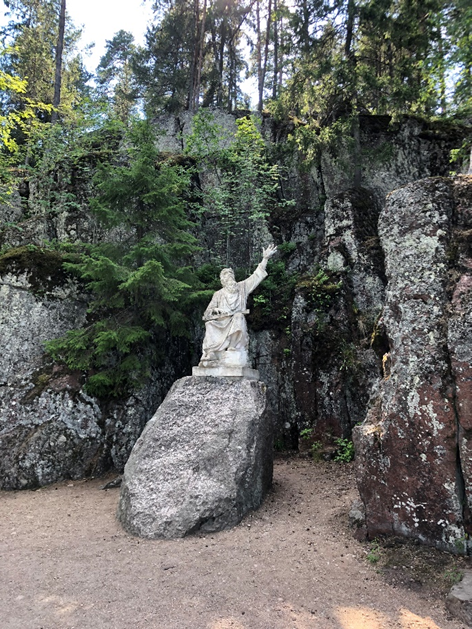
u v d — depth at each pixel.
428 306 5.64
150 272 9.45
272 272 13.85
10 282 11.15
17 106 21.56
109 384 10.51
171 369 12.18
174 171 11.94
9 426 9.92
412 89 13.55
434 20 12.69
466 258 5.66
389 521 5.51
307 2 15.73
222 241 15.55
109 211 10.53
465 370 5.13
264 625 4.12
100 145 16.11
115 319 10.70
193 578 5.00
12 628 4.18
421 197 6.09
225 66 26.20
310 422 11.16
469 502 4.99
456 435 5.18
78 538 6.34
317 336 11.65
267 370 12.45
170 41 24.77
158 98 25.00
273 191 15.64
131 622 4.22
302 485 8.62
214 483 6.60
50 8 23.89
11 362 10.65
